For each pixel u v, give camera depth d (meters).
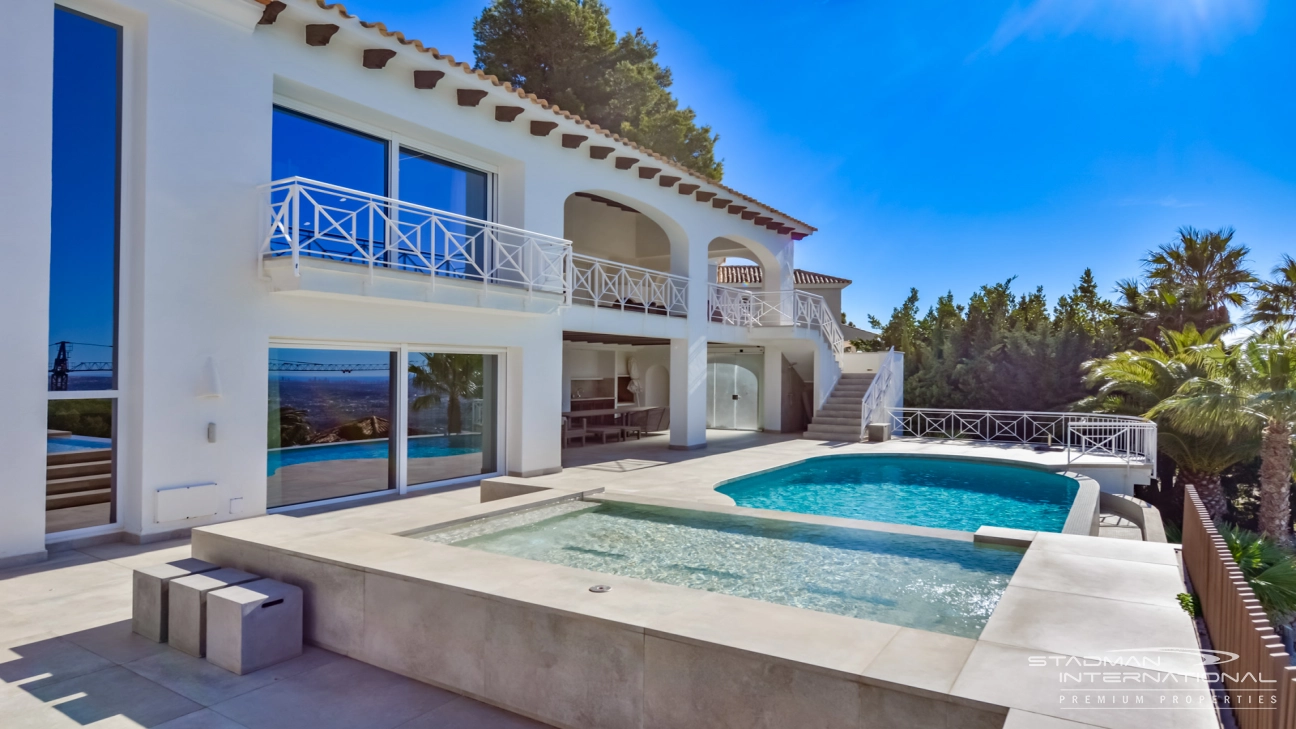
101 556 6.20
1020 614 3.32
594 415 15.70
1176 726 2.21
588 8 23.56
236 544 4.73
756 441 16.59
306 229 8.41
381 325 8.83
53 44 6.14
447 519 6.12
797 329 16.94
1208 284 19.84
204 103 7.08
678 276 14.44
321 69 8.12
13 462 5.85
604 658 3.13
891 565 5.34
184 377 6.93
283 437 8.14
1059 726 2.19
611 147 11.88
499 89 9.68
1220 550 3.86
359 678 3.84
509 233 10.85
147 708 3.47
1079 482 11.49
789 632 2.98
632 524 6.66
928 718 2.44
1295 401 11.34
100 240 6.54
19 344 5.87
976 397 21.16
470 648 3.60
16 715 3.38
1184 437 14.53
